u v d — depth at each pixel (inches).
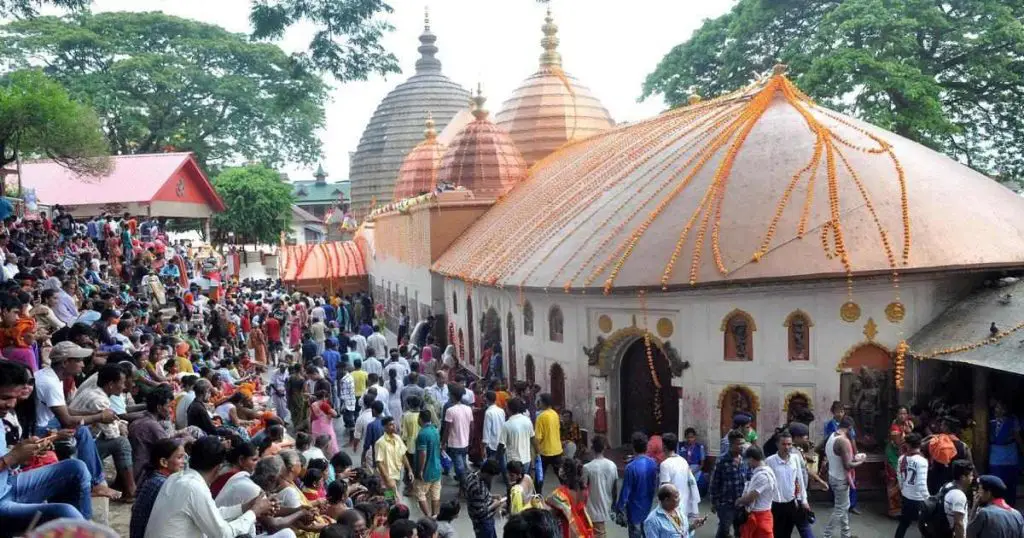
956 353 532.4
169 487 258.2
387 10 601.9
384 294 1637.6
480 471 412.8
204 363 661.3
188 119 1991.9
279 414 719.1
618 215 695.1
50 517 252.7
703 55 1473.9
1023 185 1310.3
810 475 493.4
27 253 800.3
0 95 1081.4
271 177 1994.3
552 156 1234.0
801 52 1302.9
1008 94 1234.6
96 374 376.8
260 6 581.6
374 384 643.5
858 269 549.6
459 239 1120.8
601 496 434.6
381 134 2325.3
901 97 1138.7
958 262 559.2
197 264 1396.4
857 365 573.0
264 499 289.7
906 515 456.4
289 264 1913.1
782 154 649.0
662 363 646.5
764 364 585.9
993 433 502.9
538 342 741.3
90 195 1445.6
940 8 1246.9
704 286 584.1
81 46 1881.2
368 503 332.2
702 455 558.3
